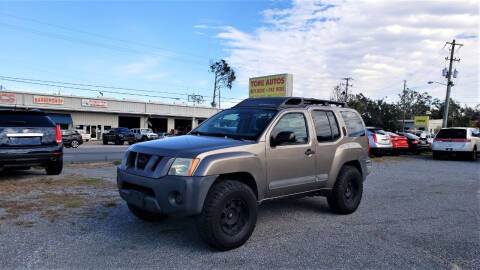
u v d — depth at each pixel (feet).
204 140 14.33
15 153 24.23
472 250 13.55
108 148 80.48
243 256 12.39
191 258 12.07
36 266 11.02
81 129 144.87
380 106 224.53
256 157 14.03
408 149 68.69
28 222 15.30
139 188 13.48
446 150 57.21
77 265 11.21
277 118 15.43
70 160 44.21
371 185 28.86
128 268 11.09
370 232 15.55
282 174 15.23
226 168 12.88
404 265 11.96
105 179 26.73
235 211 13.20
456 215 19.07
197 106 181.78
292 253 12.80
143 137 118.52
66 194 20.93
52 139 26.30
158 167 12.70
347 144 18.79
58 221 15.62
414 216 18.65
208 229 12.21
